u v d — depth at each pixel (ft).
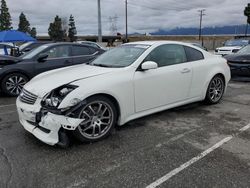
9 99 22.57
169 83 15.98
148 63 14.33
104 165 10.96
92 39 261.85
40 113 12.16
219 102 20.52
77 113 12.04
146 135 13.94
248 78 29.07
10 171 10.51
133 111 14.49
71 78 13.02
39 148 12.46
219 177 10.05
